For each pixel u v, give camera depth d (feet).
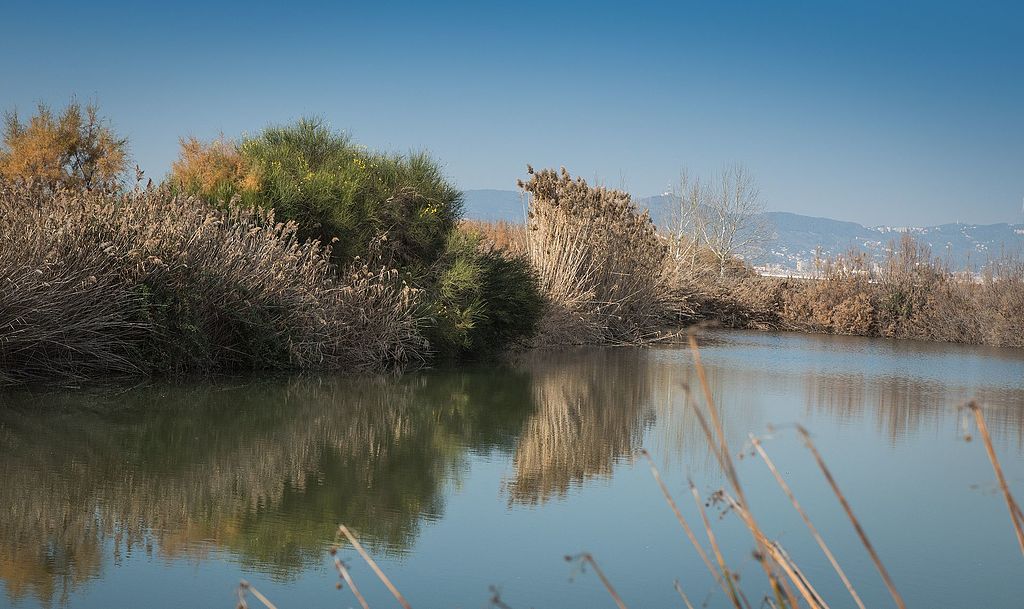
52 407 28.81
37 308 31.24
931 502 22.52
